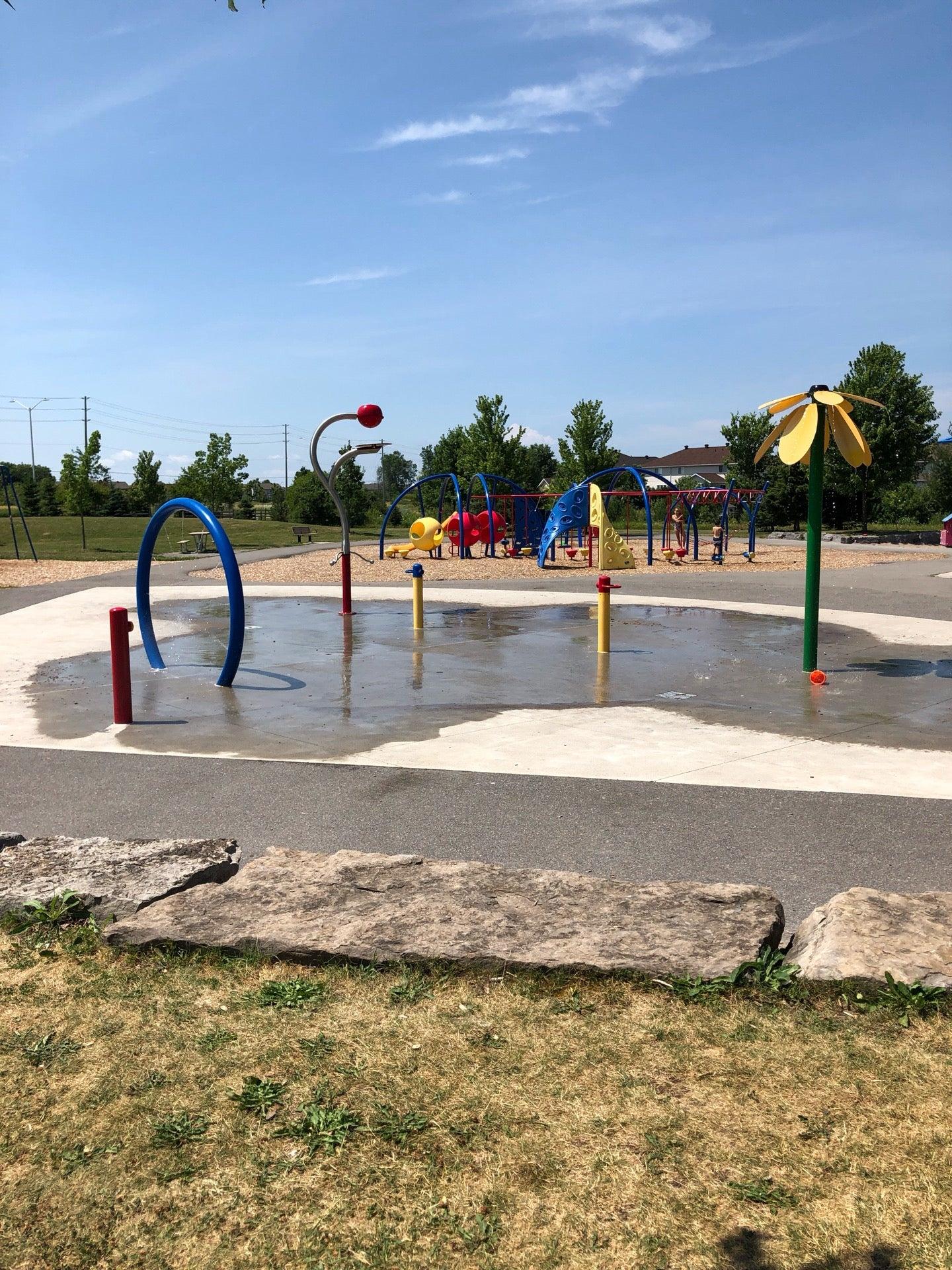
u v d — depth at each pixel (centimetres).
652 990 358
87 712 916
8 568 2684
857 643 1335
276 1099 300
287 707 937
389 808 619
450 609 1748
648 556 2966
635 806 621
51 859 469
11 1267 235
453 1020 343
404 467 11700
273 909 413
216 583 2231
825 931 382
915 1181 260
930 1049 321
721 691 1010
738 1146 276
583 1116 291
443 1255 237
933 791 652
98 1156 274
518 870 449
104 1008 356
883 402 4603
